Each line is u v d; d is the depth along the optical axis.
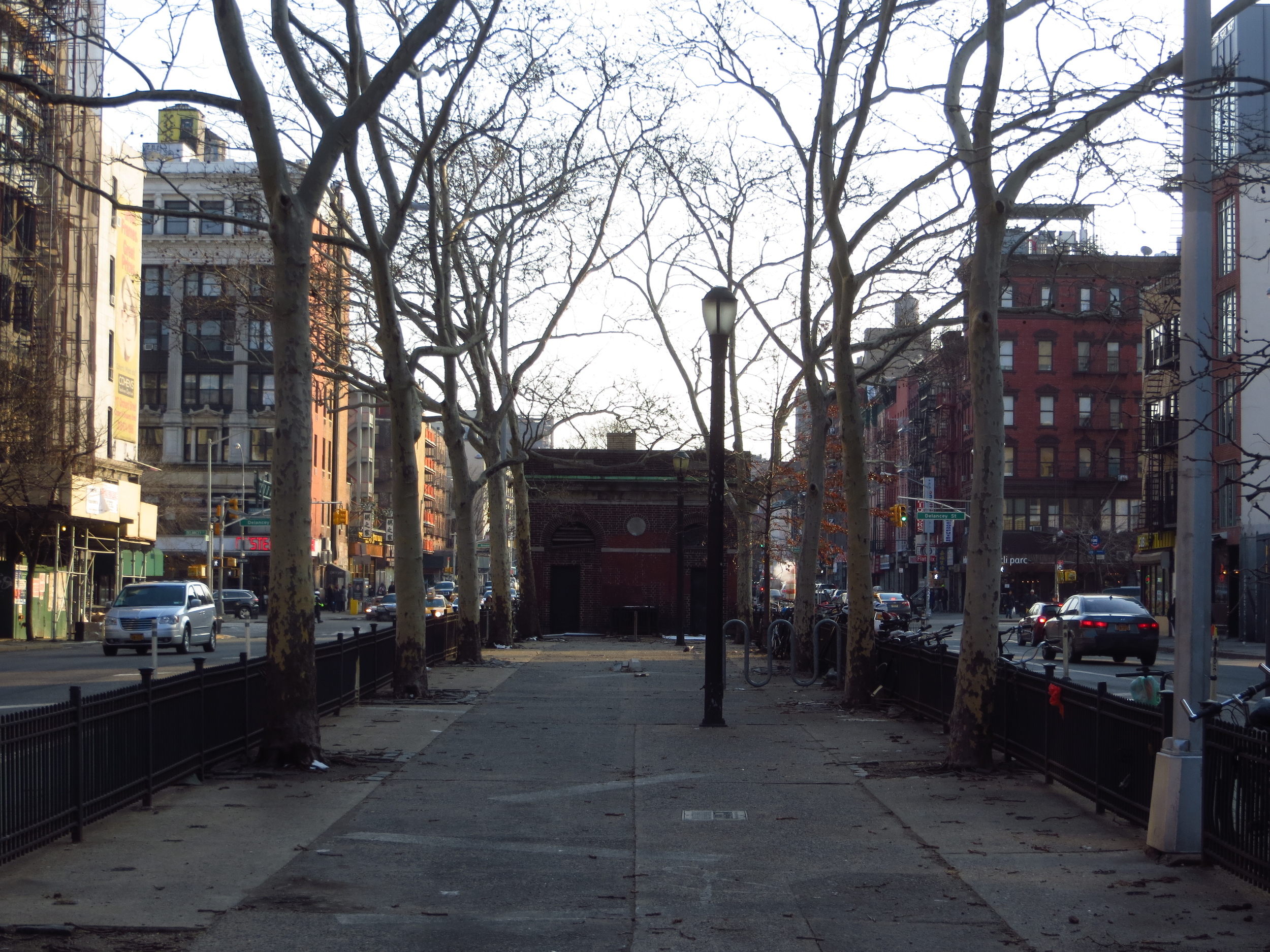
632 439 51.09
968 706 12.84
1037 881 8.04
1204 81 9.30
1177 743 8.68
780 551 47.31
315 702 13.05
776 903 7.52
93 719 9.34
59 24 14.40
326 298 27.16
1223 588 49.38
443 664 29.25
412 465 20.77
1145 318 48.56
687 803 10.91
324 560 87.69
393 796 11.20
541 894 7.71
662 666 29.72
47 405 42.06
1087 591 72.69
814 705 19.89
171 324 32.44
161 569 62.81
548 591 49.62
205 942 6.55
